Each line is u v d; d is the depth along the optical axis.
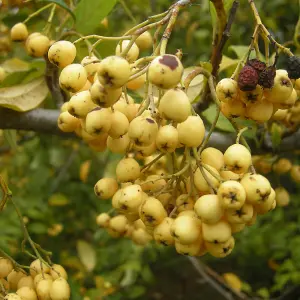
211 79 0.23
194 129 0.20
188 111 0.19
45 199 0.74
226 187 0.19
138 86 0.24
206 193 0.21
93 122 0.20
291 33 0.72
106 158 0.70
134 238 0.33
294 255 0.72
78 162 0.77
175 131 0.20
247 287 0.77
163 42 0.20
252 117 0.22
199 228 0.20
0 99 0.31
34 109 0.32
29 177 0.73
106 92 0.19
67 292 0.26
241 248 0.81
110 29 0.47
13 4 0.41
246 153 0.20
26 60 0.53
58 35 0.36
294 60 0.22
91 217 0.79
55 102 0.33
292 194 0.88
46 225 0.64
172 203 0.23
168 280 1.05
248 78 0.20
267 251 0.78
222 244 0.20
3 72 0.31
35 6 0.42
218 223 0.20
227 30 0.27
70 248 0.78
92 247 0.72
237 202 0.19
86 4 0.32
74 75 0.21
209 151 0.22
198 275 0.96
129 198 0.21
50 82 0.32
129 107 0.21
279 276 0.72
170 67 0.18
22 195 0.68
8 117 0.32
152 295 1.00
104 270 0.73
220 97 0.22
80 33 0.34
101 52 0.35
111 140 0.22
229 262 0.97
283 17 0.73
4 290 0.26
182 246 0.21
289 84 0.21
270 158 0.37
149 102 0.21
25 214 0.62
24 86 0.32
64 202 0.70
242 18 0.70
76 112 0.21
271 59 0.34
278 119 0.32
